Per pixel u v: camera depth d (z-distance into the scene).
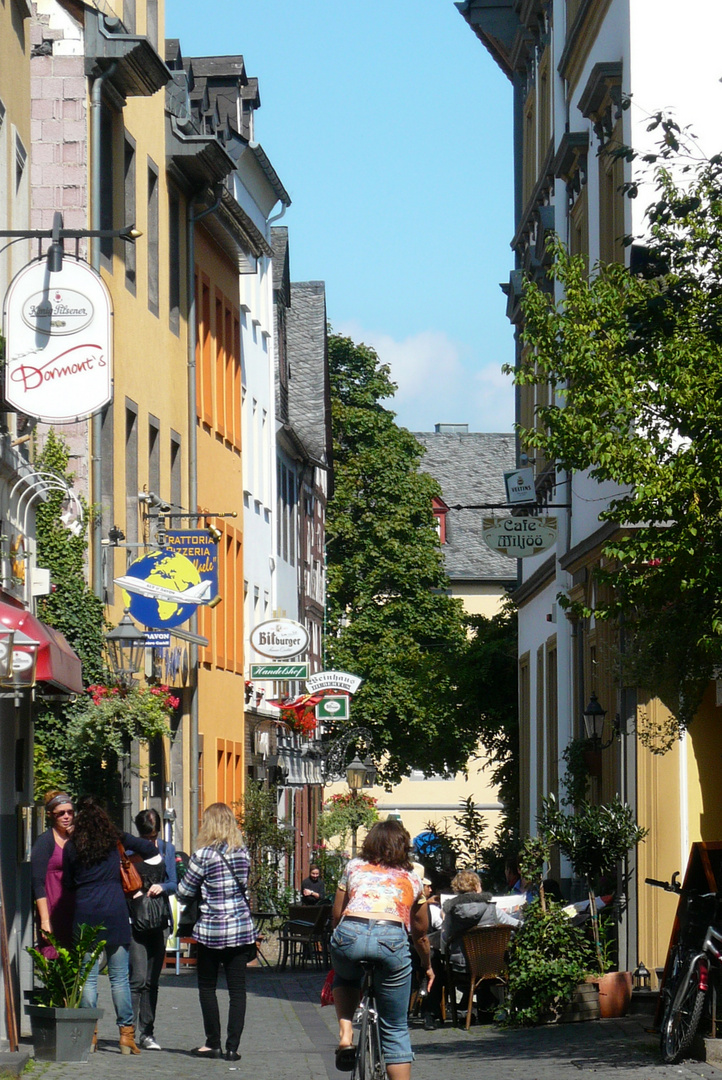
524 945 22.41
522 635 48.56
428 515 80.88
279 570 61.00
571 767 31.02
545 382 19.55
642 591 17.62
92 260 31.70
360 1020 13.29
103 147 33.81
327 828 59.94
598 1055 18.12
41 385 19.61
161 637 31.20
